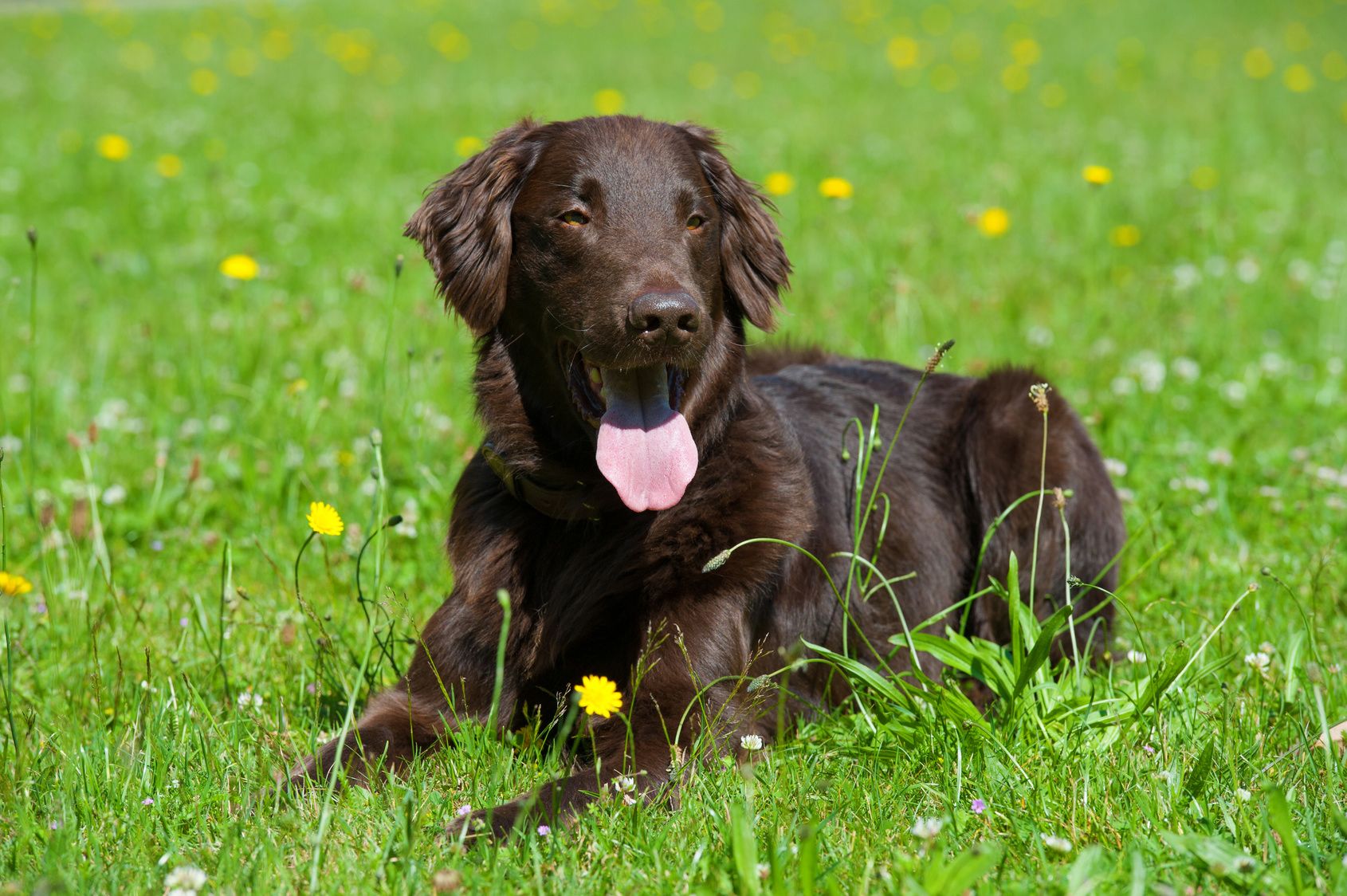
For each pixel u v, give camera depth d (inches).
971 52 1029.8
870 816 153.7
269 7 1333.7
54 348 387.2
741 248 199.8
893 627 216.5
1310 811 148.1
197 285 442.6
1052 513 225.3
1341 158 639.1
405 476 288.0
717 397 188.4
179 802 160.1
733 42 1125.7
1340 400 329.1
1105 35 1134.4
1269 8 1275.8
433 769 171.8
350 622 225.0
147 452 302.0
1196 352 365.7
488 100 860.6
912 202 565.3
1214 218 499.2
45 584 224.5
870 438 193.9
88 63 1011.9
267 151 700.7
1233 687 189.3
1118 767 163.6
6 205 581.3
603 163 183.0
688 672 177.9
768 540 175.6
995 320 401.1
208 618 221.6
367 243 509.7
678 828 151.4
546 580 189.9
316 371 327.0
